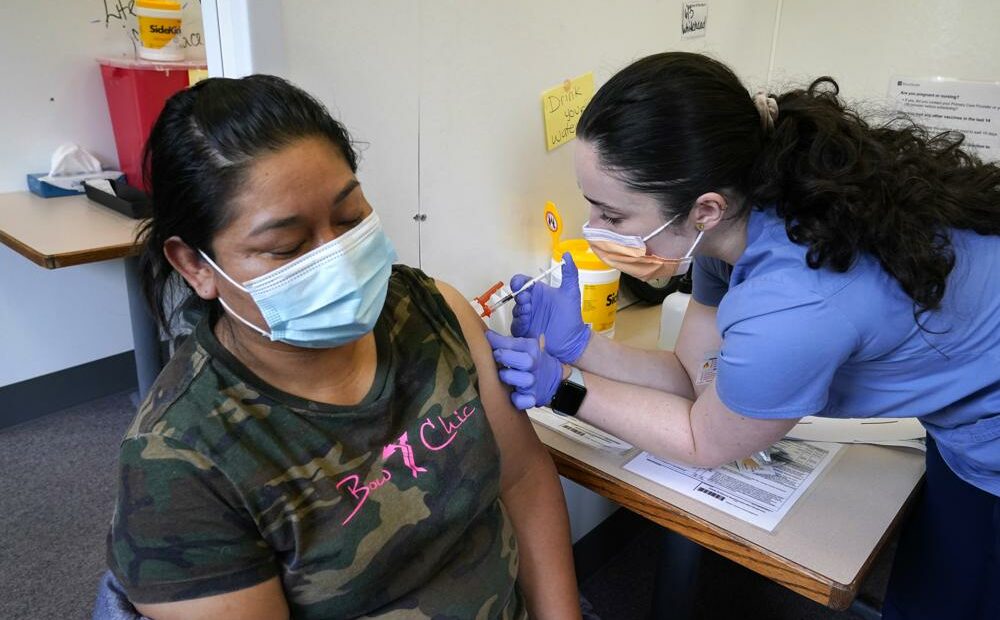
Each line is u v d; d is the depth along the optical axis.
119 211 2.18
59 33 2.40
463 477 0.87
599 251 1.04
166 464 0.70
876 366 0.93
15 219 2.07
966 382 0.92
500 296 1.34
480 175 1.33
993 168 0.96
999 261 0.89
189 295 0.83
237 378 0.76
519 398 1.02
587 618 1.17
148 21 2.26
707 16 1.70
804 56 1.92
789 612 1.87
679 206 0.90
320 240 0.74
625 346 1.27
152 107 2.30
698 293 1.22
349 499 0.78
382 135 1.14
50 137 2.48
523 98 1.35
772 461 1.14
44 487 2.27
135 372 2.91
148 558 0.70
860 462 1.15
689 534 1.01
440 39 1.17
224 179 0.68
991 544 1.06
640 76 0.87
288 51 0.99
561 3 1.34
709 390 1.02
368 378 0.86
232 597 0.73
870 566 0.93
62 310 2.65
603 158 0.90
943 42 1.70
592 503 1.90
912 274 0.80
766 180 0.88
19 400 2.62
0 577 1.90
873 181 0.83
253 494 0.73
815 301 0.82
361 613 0.83
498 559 0.95
